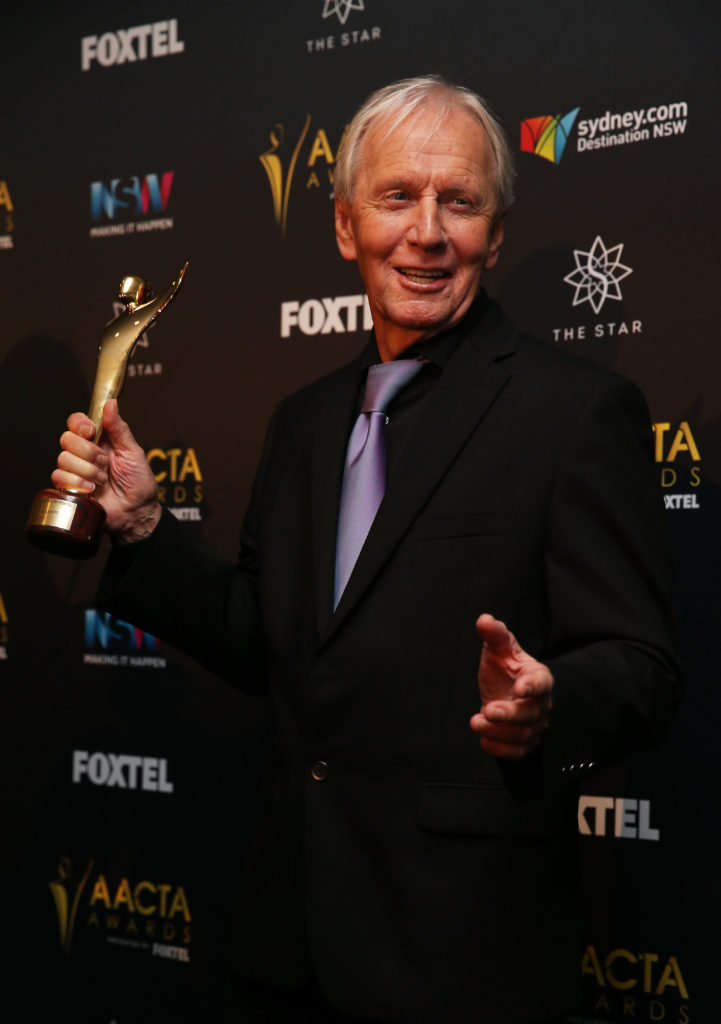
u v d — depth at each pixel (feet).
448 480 3.86
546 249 6.18
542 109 6.22
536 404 3.88
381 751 3.71
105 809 7.43
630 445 3.82
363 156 4.19
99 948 7.38
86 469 4.06
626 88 5.99
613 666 3.37
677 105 5.86
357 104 6.81
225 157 7.27
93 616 7.56
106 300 7.64
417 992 3.46
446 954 3.48
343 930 3.61
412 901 3.55
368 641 3.77
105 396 4.23
